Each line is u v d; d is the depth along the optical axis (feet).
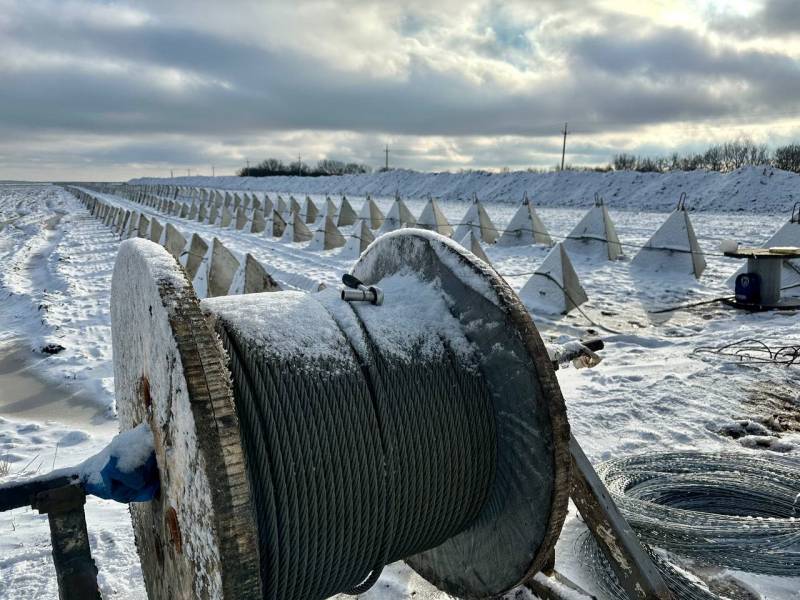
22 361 31.37
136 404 8.38
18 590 12.37
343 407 8.19
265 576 7.59
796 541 12.31
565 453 8.23
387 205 163.12
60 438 21.34
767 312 33.81
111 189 305.12
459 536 10.21
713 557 12.12
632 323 33.24
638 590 9.34
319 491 7.84
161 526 7.59
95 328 36.91
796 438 18.02
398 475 8.54
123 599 12.03
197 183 424.05
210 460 5.57
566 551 13.12
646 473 15.58
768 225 94.73
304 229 76.07
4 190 371.76
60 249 75.10
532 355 8.49
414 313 9.83
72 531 7.05
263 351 8.04
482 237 68.54
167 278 6.74
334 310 9.40
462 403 9.07
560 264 37.35
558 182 191.93
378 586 12.06
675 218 48.34
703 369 24.25
